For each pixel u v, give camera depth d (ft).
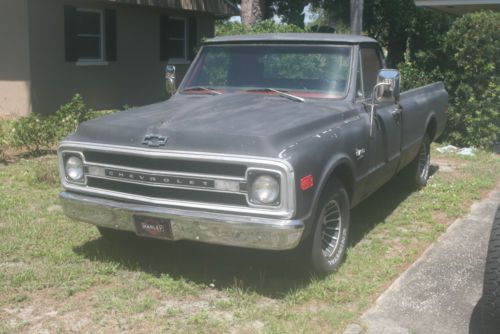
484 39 35.35
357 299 14.94
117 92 52.65
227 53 20.04
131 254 17.69
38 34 44.73
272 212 13.79
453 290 15.42
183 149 14.37
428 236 19.63
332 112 16.88
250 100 17.72
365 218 21.77
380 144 19.25
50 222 20.40
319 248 15.48
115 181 15.35
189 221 14.32
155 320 13.67
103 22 50.34
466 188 26.21
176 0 55.47
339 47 18.93
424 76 37.65
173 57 59.36
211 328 13.28
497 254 11.94
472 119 35.68
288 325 13.47
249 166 13.76
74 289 15.10
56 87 46.62
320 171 14.80
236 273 16.39
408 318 13.91
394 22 86.58
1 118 43.98
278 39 19.45
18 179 26.35
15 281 15.42
